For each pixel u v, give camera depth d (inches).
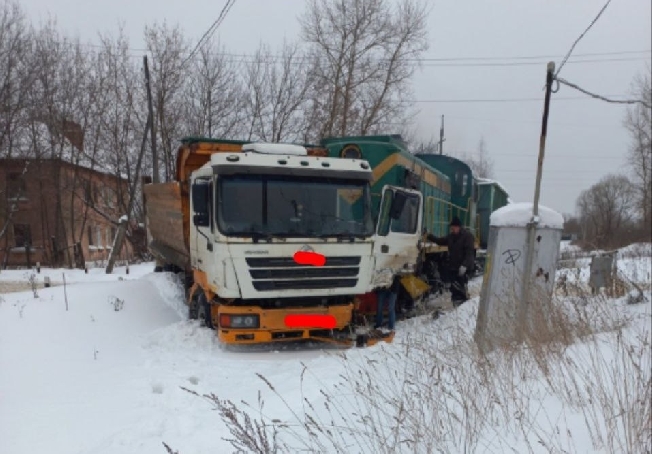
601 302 235.6
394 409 147.2
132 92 973.8
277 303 249.3
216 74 966.4
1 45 966.4
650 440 107.8
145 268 861.8
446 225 460.4
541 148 217.9
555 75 217.2
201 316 288.7
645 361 158.7
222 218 234.5
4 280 684.7
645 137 1249.4
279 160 246.1
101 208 1115.3
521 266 209.2
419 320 310.5
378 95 977.5
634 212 1334.9
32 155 1031.0
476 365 163.2
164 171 966.4
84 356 235.5
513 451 112.0
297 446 130.9
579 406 134.0
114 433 145.9
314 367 218.8
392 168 314.3
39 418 157.2
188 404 172.1
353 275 250.8
